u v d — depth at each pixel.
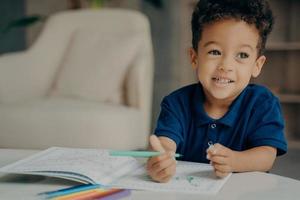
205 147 1.06
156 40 3.30
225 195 0.74
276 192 0.75
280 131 1.02
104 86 2.19
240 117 1.05
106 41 2.29
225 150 0.85
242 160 0.87
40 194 0.75
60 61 2.43
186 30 3.14
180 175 0.85
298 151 2.89
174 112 1.10
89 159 0.87
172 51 3.28
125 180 0.81
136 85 2.13
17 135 1.94
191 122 1.09
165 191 0.76
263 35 0.97
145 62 2.16
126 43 2.22
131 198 0.73
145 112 2.14
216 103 1.06
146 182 0.81
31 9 3.49
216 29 0.93
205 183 0.80
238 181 0.81
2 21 3.44
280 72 3.20
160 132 1.07
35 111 1.93
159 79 3.30
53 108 1.95
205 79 0.96
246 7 0.93
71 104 2.04
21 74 2.29
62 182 0.82
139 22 2.36
